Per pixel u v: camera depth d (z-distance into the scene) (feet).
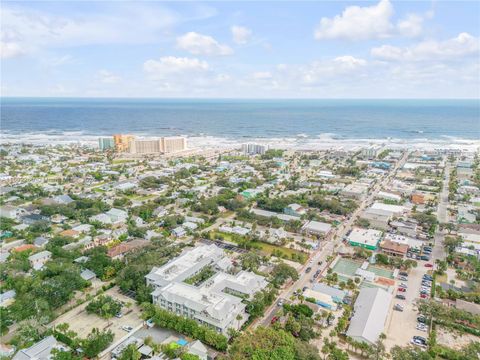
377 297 523.29
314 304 526.98
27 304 491.72
